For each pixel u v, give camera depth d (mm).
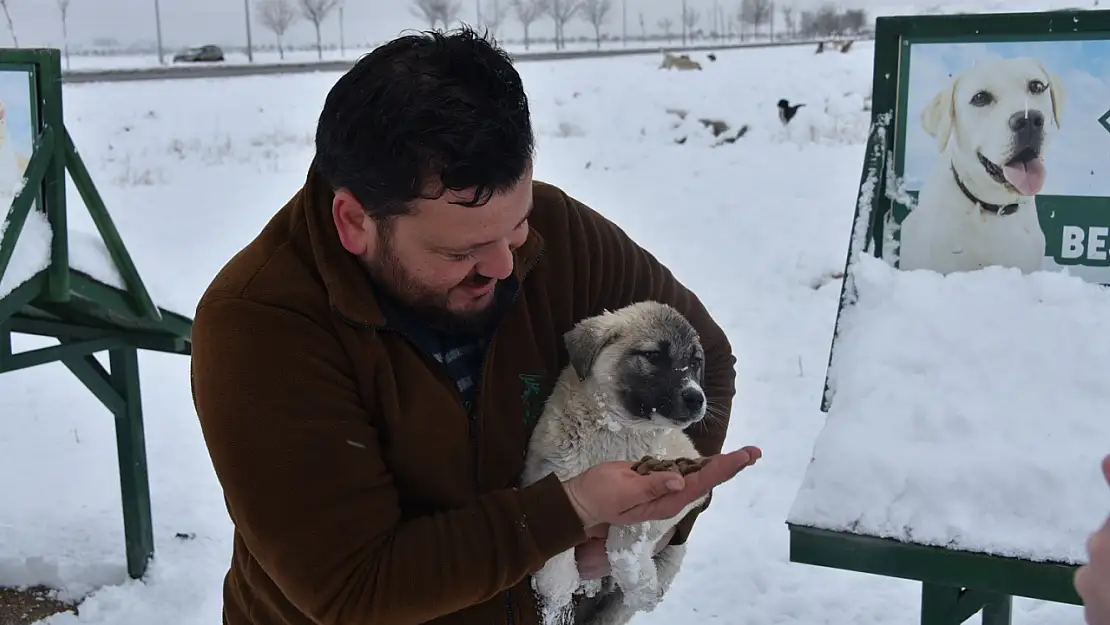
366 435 1856
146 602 5102
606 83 24438
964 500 1849
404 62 1676
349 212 1798
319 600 1787
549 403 2555
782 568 4969
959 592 2410
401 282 1864
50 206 4367
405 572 1792
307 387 1791
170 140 19531
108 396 5117
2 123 4344
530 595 2201
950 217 2340
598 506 1860
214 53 48469
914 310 2213
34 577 5312
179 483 6402
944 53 2338
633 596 2400
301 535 1755
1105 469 1147
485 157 1638
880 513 1871
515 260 2152
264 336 1798
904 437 1974
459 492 2045
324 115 1762
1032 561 1749
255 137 19953
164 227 12477
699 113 19047
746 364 7629
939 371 2082
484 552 1820
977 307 2191
